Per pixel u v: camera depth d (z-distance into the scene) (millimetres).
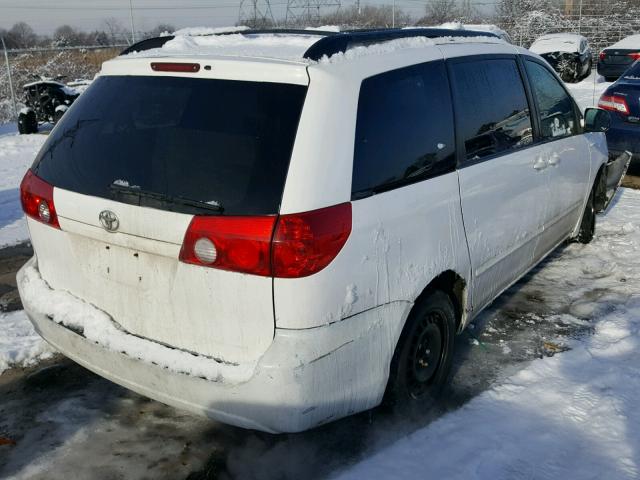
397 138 2873
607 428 3148
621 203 7262
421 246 2943
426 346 3248
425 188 2998
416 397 3230
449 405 3367
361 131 2674
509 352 3957
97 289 2848
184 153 2590
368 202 2641
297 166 2424
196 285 2516
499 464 2887
